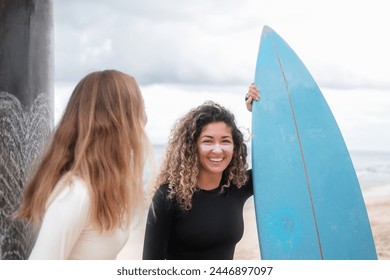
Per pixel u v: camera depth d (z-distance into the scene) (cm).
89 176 120
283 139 233
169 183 180
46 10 296
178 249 182
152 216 175
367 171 1494
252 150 228
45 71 296
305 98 242
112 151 125
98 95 127
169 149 188
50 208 117
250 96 242
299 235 221
